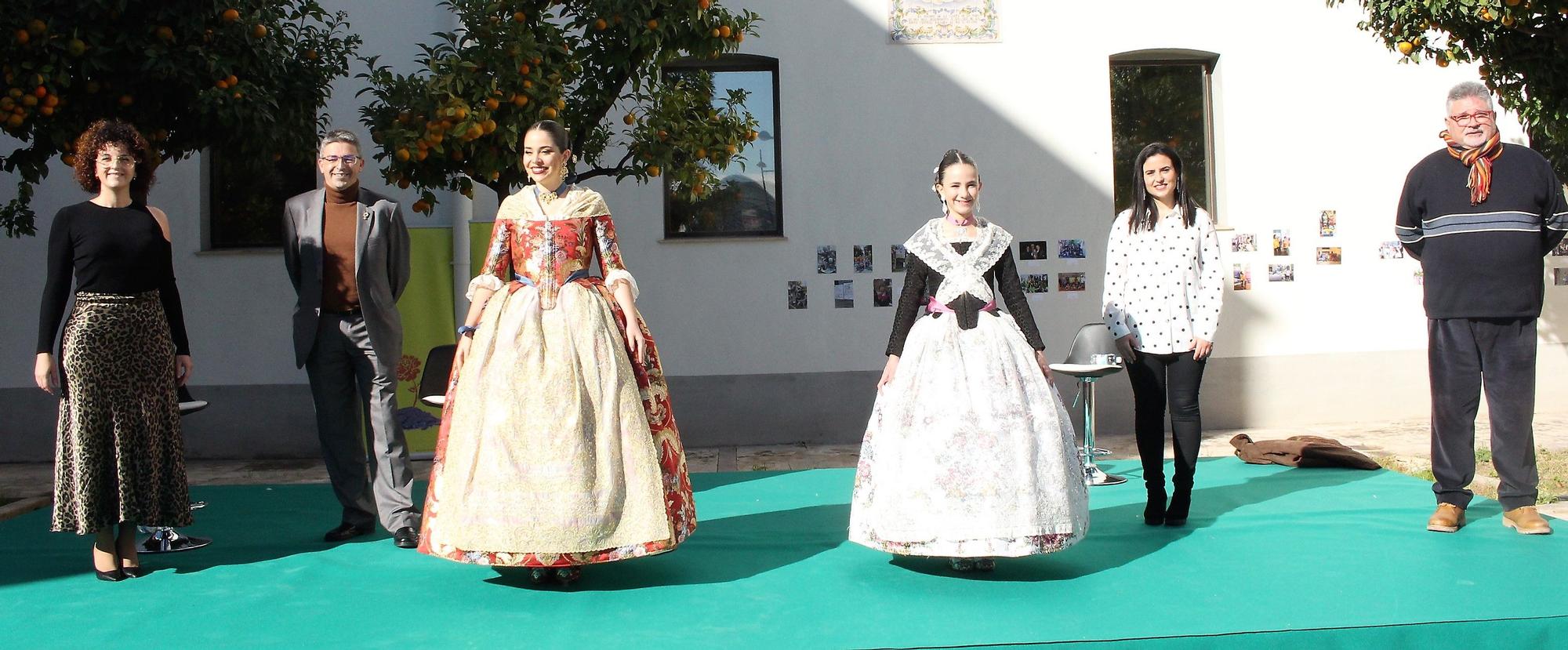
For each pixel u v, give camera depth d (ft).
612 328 14.15
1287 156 33.45
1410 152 33.50
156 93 21.02
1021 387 14.02
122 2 19.80
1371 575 13.69
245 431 31.48
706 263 32.27
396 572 14.98
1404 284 33.53
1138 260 17.34
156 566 15.69
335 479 17.61
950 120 32.68
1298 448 23.35
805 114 32.42
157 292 15.23
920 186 32.60
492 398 13.58
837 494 21.43
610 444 13.55
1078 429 32.53
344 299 17.17
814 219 32.42
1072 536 13.71
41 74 19.52
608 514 13.37
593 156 24.32
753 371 32.40
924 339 14.26
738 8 32.24
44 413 31.07
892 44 32.58
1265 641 11.32
